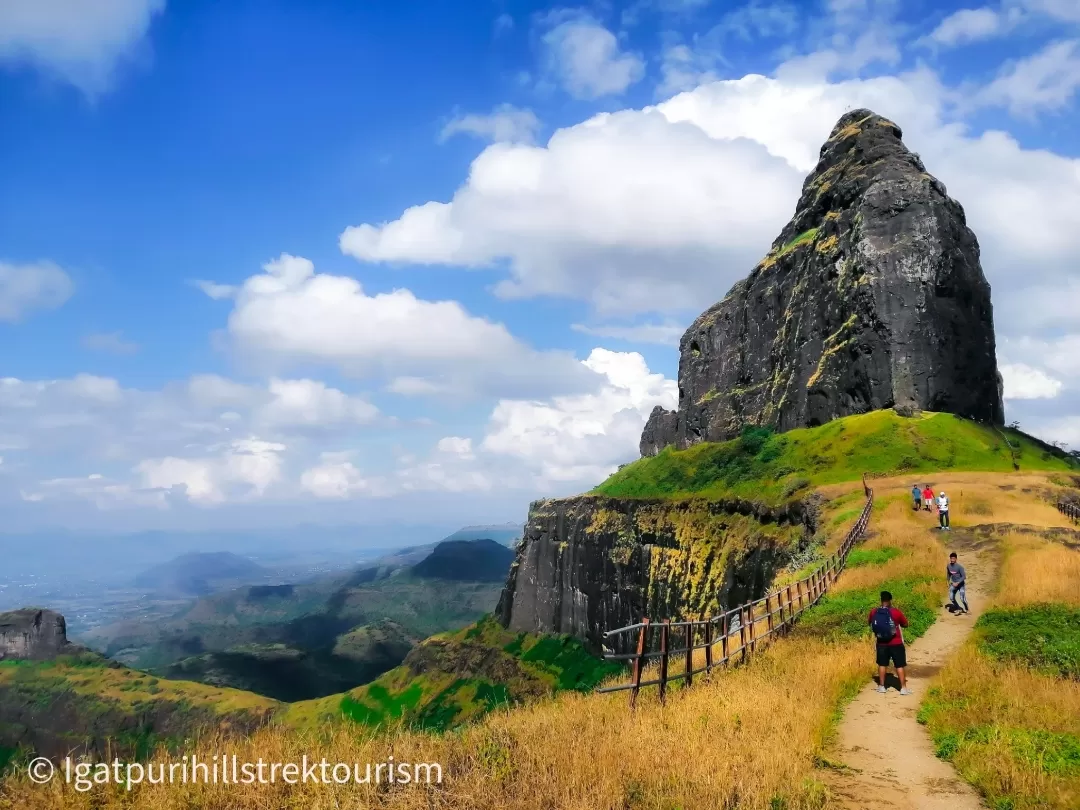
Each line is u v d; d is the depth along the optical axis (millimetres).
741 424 121062
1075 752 10742
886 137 110312
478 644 115500
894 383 84188
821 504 53938
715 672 16766
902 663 15438
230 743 9195
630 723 11641
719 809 8570
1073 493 50281
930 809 9516
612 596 90062
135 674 146625
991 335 93562
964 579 23203
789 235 125062
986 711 13156
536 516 120000
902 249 88438
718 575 65875
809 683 15367
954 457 70250
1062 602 20188
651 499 90438
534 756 9664
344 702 119062
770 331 118875
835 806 9484
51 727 130875
